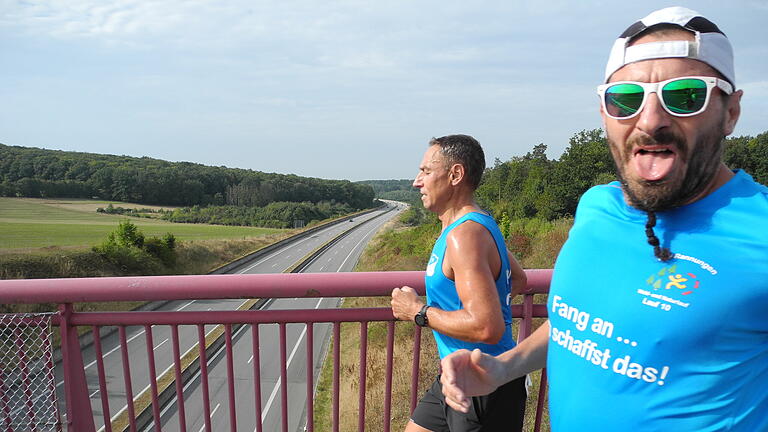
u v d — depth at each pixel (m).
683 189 1.10
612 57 1.20
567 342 1.31
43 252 45.66
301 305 31.12
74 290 2.26
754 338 1.03
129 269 51.06
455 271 1.87
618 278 1.20
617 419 1.17
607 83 1.22
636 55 1.13
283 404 2.44
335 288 2.26
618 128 1.17
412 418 2.27
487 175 69.50
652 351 1.11
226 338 2.39
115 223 104.19
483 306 1.76
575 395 1.27
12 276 40.72
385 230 111.38
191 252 63.12
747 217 1.07
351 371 15.24
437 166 2.08
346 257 72.00
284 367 2.43
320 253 76.75
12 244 58.78
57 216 111.69
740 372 1.04
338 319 2.38
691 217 1.13
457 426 2.06
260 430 2.42
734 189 1.13
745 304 1.02
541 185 47.84
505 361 1.53
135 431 2.42
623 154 1.18
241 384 22.22
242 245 75.19
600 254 1.26
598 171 43.97
